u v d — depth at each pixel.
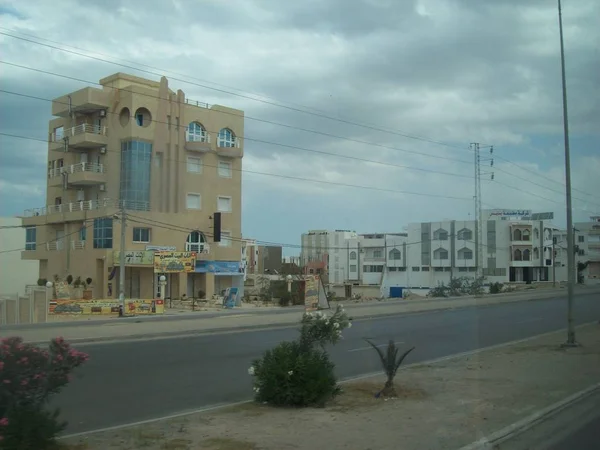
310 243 121.06
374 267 105.56
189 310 43.94
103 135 54.38
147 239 51.38
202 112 57.69
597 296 49.38
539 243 91.69
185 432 7.38
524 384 10.92
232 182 59.72
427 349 17.45
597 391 10.59
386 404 9.08
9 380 5.94
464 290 62.56
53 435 6.23
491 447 7.01
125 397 10.34
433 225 93.38
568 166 17.95
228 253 58.19
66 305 38.16
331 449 6.66
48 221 56.75
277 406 8.95
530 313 33.09
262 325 27.17
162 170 54.66
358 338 20.78
